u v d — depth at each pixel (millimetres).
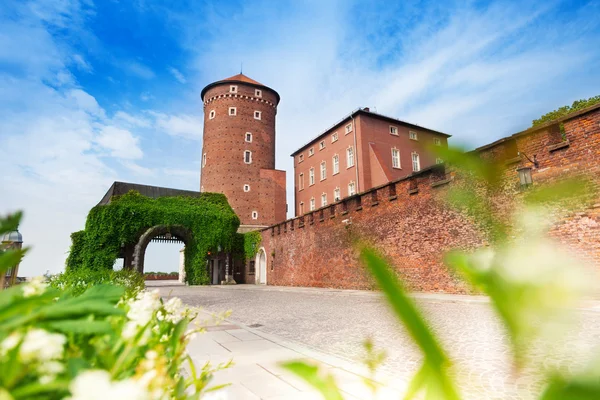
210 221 36969
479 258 333
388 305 333
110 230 31469
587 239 9922
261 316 11250
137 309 1378
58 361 962
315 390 509
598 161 10312
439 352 346
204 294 21609
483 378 4305
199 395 1222
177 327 1348
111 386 563
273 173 45625
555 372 260
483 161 395
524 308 283
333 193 38812
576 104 22406
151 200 35219
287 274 28719
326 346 6875
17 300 828
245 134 45594
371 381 642
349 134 36844
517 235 341
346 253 21625
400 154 36594
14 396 723
